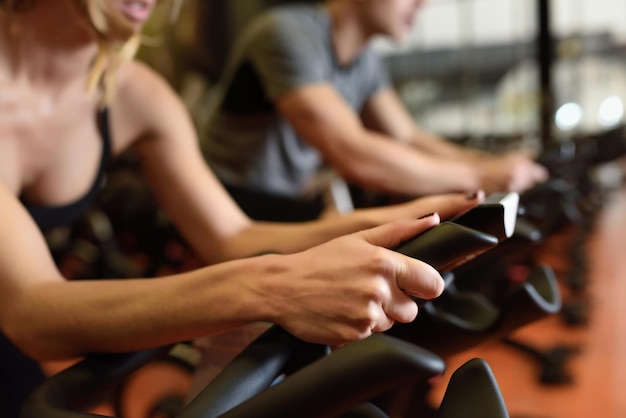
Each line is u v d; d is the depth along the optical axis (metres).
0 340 0.97
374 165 1.57
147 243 3.79
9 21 0.88
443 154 2.15
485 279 1.14
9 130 0.91
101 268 3.56
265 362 0.52
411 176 1.53
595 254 3.98
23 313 0.66
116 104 1.06
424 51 8.96
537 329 2.62
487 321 0.68
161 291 0.61
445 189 1.50
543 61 7.90
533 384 2.08
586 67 7.85
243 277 0.58
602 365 2.19
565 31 7.88
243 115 1.88
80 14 0.85
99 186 1.09
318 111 1.63
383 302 0.53
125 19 0.85
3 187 0.74
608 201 6.41
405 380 0.40
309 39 1.71
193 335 0.60
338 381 0.41
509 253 0.76
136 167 3.77
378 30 1.86
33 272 0.68
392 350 0.40
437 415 0.45
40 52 0.90
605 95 7.78
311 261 0.56
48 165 0.98
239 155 1.90
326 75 1.81
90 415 0.48
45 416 0.49
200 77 8.18
